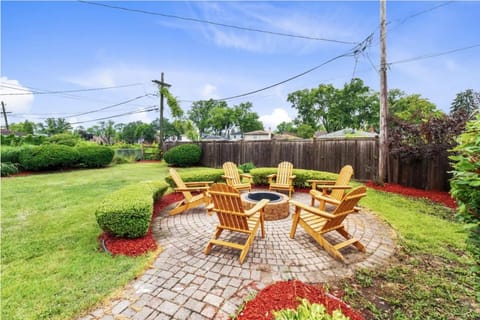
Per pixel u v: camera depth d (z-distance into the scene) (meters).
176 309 1.75
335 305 1.64
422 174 5.78
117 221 2.78
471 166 1.25
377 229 3.33
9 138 12.29
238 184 5.38
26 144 11.80
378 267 2.33
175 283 2.07
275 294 1.73
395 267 2.32
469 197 1.33
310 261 2.45
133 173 9.20
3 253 2.62
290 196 5.29
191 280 2.12
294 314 1.13
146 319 1.65
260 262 2.43
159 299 1.86
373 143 6.82
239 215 2.51
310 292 1.77
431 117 5.48
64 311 1.72
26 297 1.88
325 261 2.45
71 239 3.01
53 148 9.67
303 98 24.97
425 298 1.86
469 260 2.42
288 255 2.58
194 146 11.62
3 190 5.93
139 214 2.86
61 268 2.31
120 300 1.85
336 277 2.16
